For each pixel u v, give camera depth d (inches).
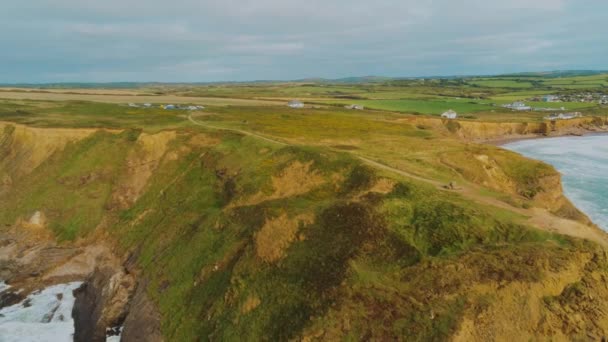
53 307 1883.6
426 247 1326.3
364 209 1453.0
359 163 1899.6
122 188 2472.9
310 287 1249.4
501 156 2605.8
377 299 1143.0
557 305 1131.9
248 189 1946.4
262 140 2485.2
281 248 1428.4
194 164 2476.6
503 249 1236.5
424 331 1065.5
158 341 1432.1
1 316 1811.0
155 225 2150.6
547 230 1339.8
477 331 1067.9
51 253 2192.4
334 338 1105.4
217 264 1535.4
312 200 1749.5
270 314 1251.8
